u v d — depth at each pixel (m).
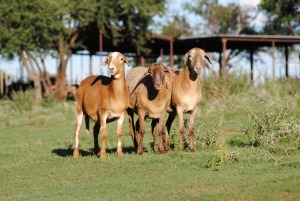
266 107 17.02
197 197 10.73
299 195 10.55
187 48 53.88
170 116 16.66
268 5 48.72
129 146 18.47
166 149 15.98
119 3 47.00
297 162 13.13
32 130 26.83
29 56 44.75
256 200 10.44
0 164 16.30
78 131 16.39
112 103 15.19
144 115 15.59
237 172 12.62
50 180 13.48
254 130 16.59
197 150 16.09
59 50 47.72
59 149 18.88
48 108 36.75
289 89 31.75
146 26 49.25
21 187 13.06
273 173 12.26
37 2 42.06
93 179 13.17
